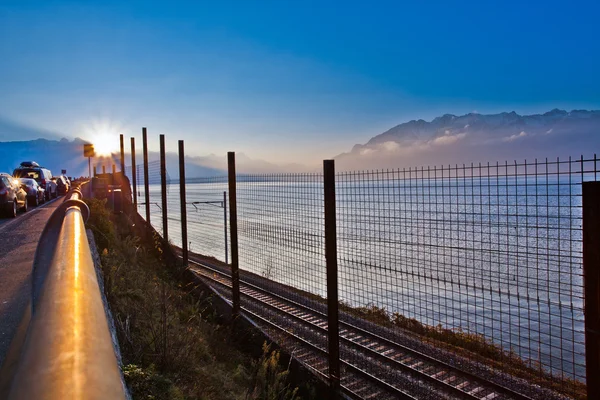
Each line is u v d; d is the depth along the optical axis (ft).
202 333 24.06
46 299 6.12
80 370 3.91
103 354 4.63
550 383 19.89
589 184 11.38
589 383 11.56
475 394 19.54
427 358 22.93
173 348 17.93
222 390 17.31
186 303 30.76
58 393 3.46
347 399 18.84
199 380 16.83
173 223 126.82
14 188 56.44
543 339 46.34
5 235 39.09
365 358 24.57
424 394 19.92
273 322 28.78
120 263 29.48
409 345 24.57
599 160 11.09
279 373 20.97
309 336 26.43
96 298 7.00
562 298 54.65
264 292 37.19
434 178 16.40
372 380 21.49
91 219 38.17
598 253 11.27
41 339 4.62
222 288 41.57
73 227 13.39
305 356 23.32
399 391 20.03
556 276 36.32
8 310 17.49
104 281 21.35
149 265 38.70
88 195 89.56
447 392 20.02
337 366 19.56
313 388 20.30
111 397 3.72
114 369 4.50
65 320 5.15
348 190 23.03
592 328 11.46
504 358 22.40
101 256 27.63
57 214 16.35
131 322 18.70
